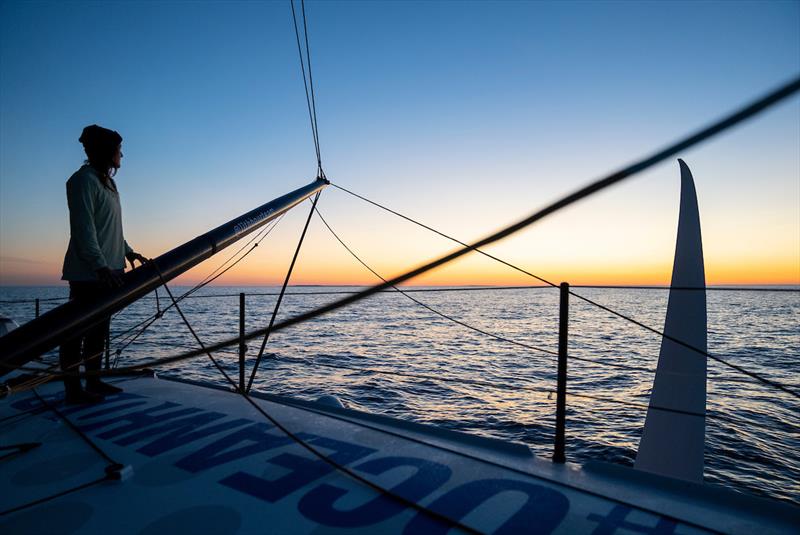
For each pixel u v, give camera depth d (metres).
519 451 2.43
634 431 9.85
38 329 2.34
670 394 2.89
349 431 2.78
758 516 1.79
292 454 2.42
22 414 3.14
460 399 12.67
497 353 22.58
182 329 31.89
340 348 24.17
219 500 1.93
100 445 2.57
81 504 1.92
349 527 1.72
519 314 59.34
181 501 1.93
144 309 58.75
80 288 3.09
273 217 3.87
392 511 1.83
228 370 16.20
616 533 1.67
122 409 3.25
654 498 1.93
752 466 8.14
